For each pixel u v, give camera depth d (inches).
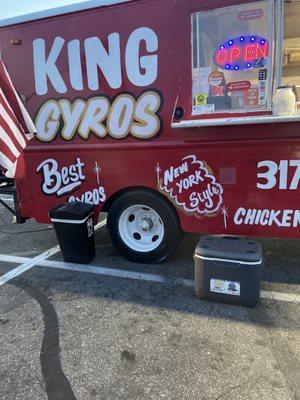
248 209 103.4
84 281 112.8
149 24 102.2
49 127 121.6
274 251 126.3
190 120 102.7
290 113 92.0
